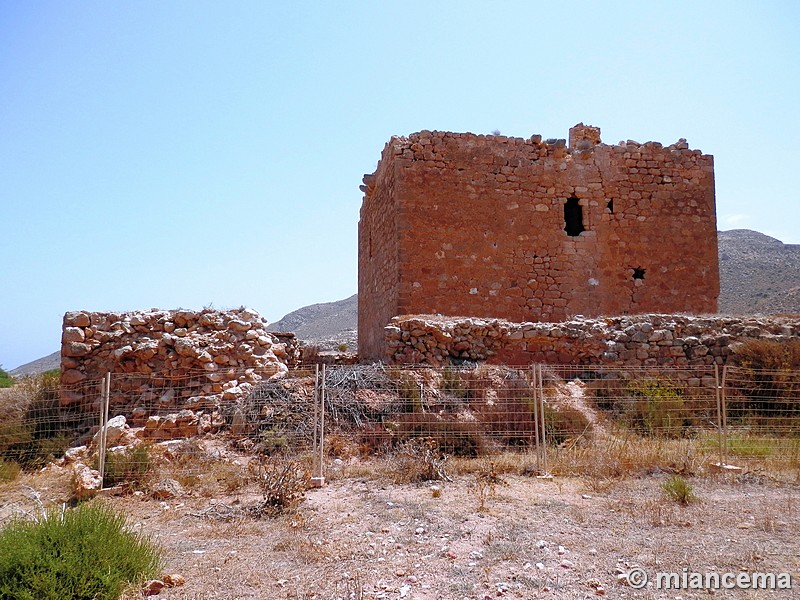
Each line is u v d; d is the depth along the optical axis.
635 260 19.36
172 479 9.26
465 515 7.34
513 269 18.47
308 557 6.00
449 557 5.93
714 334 15.05
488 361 14.55
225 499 8.45
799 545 6.27
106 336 13.43
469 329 14.60
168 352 13.16
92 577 5.10
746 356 14.30
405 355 14.20
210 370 12.95
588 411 12.71
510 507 7.70
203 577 5.59
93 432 11.62
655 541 6.41
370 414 11.70
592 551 6.11
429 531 6.74
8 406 12.08
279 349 14.66
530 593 5.12
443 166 18.34
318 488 8.86
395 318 15.62
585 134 20.83
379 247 20.80
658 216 19.67
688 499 7.94
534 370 10.20
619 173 19.56
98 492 8.77
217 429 11.74
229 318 14.08
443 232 18.06
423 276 17.73
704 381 13.95
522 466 9.91
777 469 9.71
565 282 18.77
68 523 5.57
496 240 18.45
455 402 12.05
